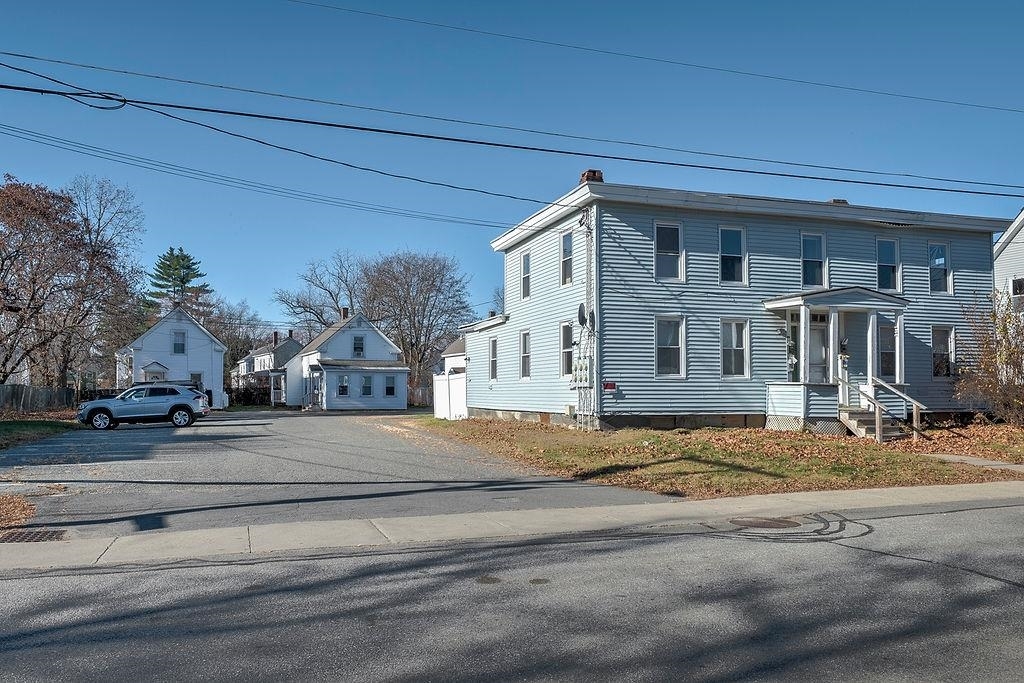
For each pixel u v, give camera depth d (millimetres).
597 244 22766
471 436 24156
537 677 5215
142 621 6516
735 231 24344
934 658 5578
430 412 52750
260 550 9312
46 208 41000
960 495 13703
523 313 28078
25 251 41062
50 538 9922
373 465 17391
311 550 9383
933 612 6703
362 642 5938
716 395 23766
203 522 10938
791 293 24656
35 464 17359
